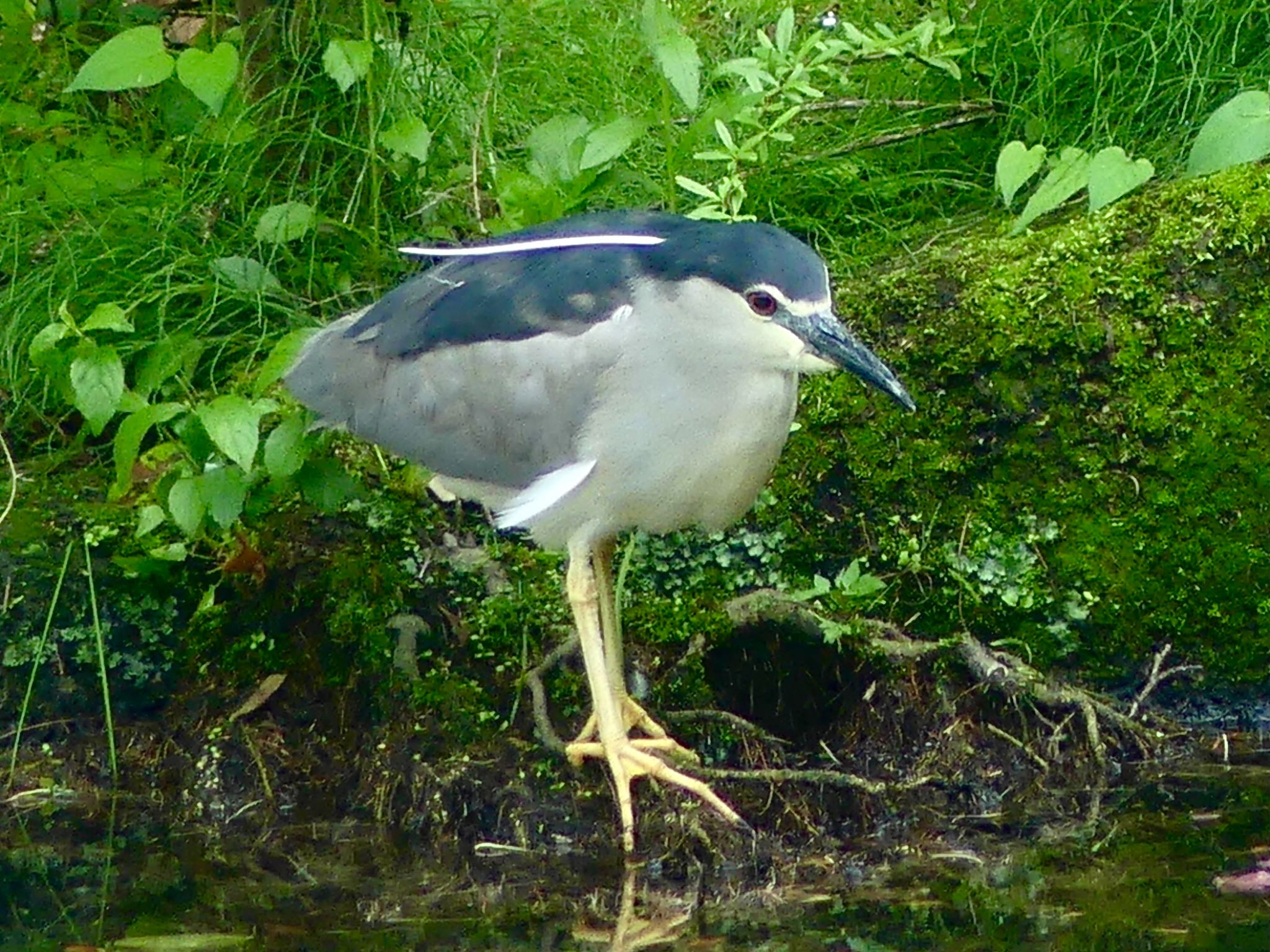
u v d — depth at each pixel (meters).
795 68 11.36
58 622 9.90
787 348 8.11
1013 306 9.87
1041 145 11.06
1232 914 7.37
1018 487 9.89
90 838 8.99
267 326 11.09
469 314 8.70
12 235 11.28
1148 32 11.61
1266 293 9.75
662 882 8.20
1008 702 9.45
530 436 8.59
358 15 11.47
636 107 12.34
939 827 8.72
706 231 8.34
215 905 7.98
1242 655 9.82
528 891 8.11
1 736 9.81
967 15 12.68
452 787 8.97
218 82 10.20
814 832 8.66
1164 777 9.19
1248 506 9.75
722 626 9.57
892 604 9.87
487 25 12.44
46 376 10.34
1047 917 7.44
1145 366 9.78
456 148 11.87
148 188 11.62
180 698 9.96
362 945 7.42
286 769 9.54
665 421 8.30
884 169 12.13
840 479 10.00
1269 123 9.96
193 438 9.34
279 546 9.97
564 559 9.88
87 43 12.77
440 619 9.71
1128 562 9.80
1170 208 9.97
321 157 11.52
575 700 9.28
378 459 10.41
